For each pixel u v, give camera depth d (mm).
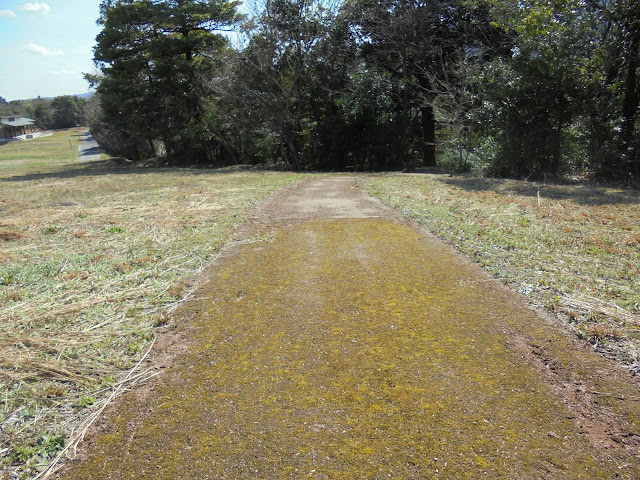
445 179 12180
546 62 11258
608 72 11500
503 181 11375
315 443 2340
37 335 3539
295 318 3674
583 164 11922
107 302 4133
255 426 2475
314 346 3244
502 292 4035
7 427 2541
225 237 6141
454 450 2266
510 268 4574
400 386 2768
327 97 20344
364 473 2143
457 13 18344
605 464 2168
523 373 2863
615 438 2328
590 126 11531
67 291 4438
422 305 3818
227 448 2326
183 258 5312
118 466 2248
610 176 11430
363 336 3354
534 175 12406
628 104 11438
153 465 2240
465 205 7840
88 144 60594
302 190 10500
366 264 4859
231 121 21219
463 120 14094
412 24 17766
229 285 4422
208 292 4281
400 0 18359
